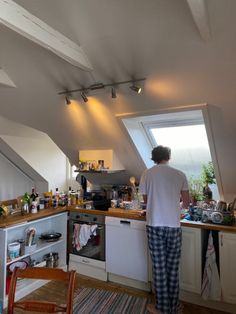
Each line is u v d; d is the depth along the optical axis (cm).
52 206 315
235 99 197
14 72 248
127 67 203
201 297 242
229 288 223
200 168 322
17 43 208
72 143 348
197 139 303
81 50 197
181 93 213
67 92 253
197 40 164
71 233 314
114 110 262
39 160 429
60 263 317
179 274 246
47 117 312
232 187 283
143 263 264
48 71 234
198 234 238
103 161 332
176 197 220
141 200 297
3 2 141
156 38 171
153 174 227
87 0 155
